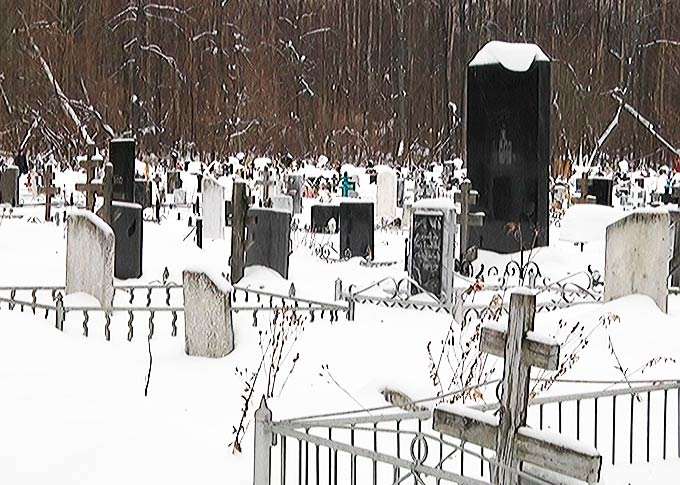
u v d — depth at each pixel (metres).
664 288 11.27
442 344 9.28
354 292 13.20
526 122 15.99
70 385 7.87
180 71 42.06
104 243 11.57
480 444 5.01
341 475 6.38
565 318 10.80
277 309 10.32
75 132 39.00
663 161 42.81
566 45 43.44
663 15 43.66
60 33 39.50
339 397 8.04
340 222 19.53
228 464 6.52
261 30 44.31
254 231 15.32
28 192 32.75
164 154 40.56
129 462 6.45
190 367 9.01
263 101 43.16
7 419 6.91
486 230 16.27
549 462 4.73
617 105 42.81
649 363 9.02
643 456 7.09
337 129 44.31
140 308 10.25
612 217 20.05
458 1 44.22
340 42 45.44
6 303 12.19
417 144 43.94
